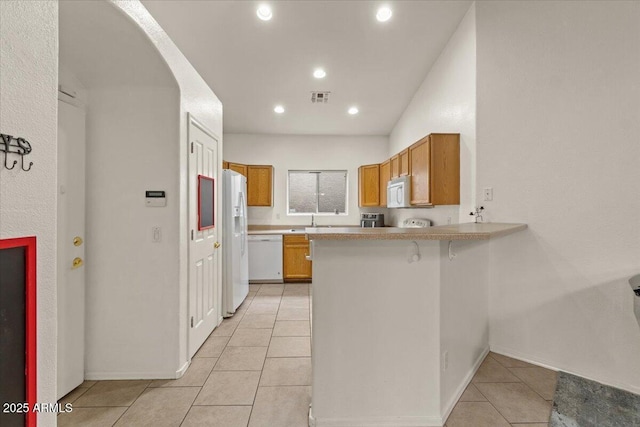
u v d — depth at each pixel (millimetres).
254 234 4707
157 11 2475
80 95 1958
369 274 1596
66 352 1862
